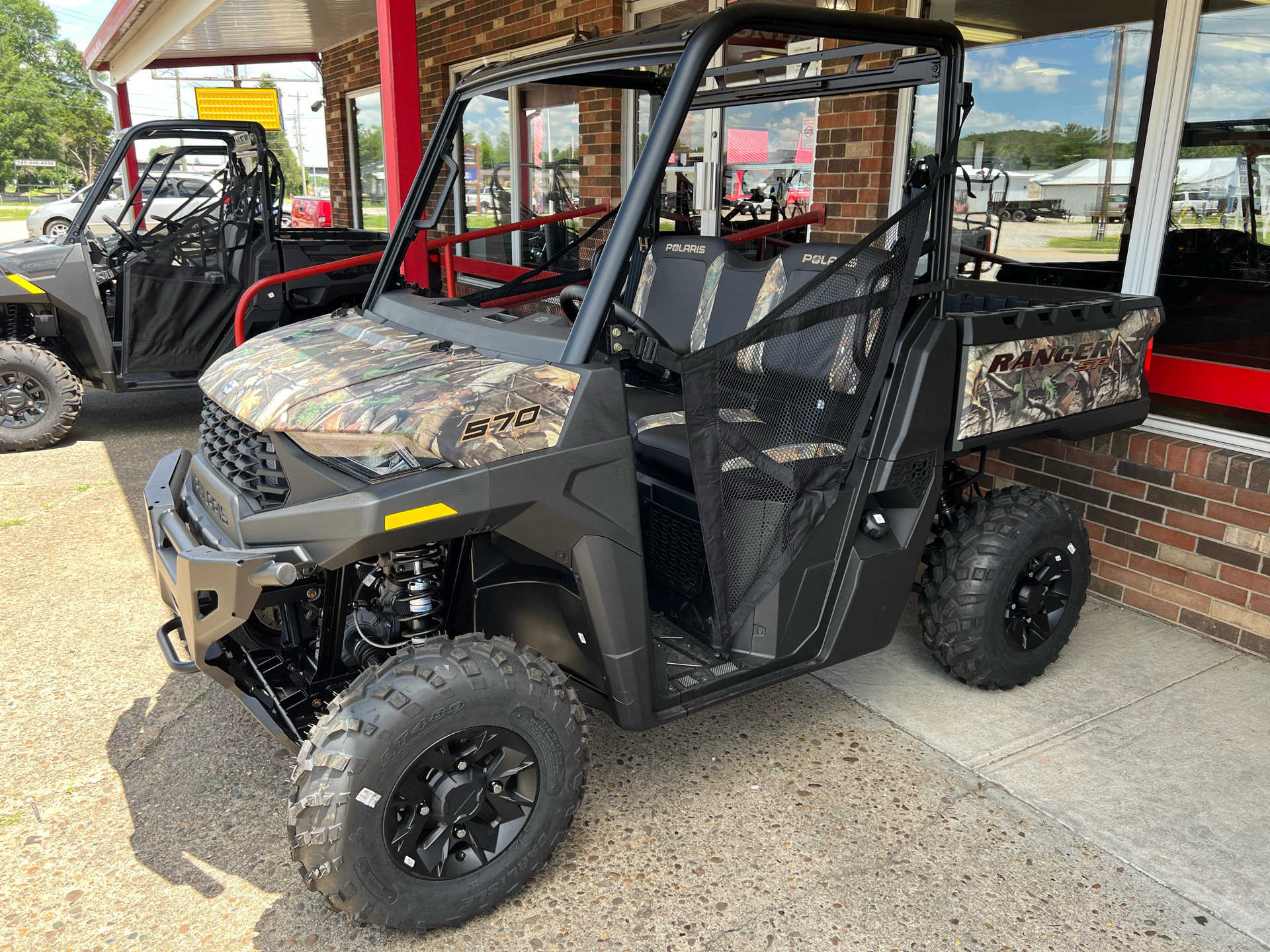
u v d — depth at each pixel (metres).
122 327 5.77
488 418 1.82
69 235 5.74
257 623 2.33
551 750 1.98
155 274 5.73
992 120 4.00
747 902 2.05
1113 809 2.39
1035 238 3.89
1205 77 3.21
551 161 7.34
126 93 12.11
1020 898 2.08
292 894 2.08
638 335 1.96
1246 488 3.15
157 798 2.42
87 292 5.64
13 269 5.46
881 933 1.97
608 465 1.94
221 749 2.64
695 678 2.24
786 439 2.20
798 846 2.24
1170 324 3.44
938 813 2.37
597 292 1.94
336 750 1.76
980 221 4.13
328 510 1.77
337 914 2.01
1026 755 2.62
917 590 2.95
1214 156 3.22
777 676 2.35
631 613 2.01
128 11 8.46
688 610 2.46
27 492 4.84
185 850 2.22
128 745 2.66
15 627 3.35
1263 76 3.03
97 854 2.20
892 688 3.00
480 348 2.13
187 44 10.76
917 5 4.17
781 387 2.17
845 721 2.80
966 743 2.68
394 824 1.84
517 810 1.98
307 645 2.29
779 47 4.80
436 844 1.90
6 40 80.12
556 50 2.25
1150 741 2.69
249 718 2.80
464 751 1.90
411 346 2.20
